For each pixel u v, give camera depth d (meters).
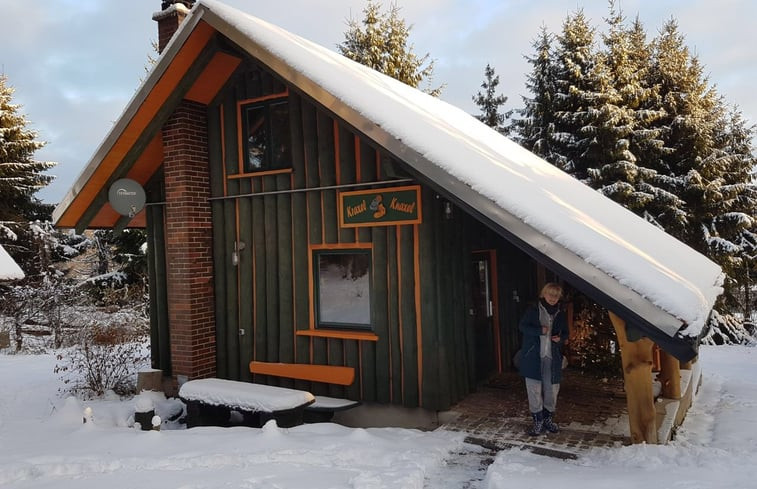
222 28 6.78
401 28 25.94
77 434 5.88
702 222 18.53
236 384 6.88
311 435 5.63
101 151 7.66
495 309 8.29
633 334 4.65
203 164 8.15
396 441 5.44
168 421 7.23
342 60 8.98
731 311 19.75
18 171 23.39
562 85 19.06
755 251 19.25
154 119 7.76
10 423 6.70
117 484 4.42
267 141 7.71
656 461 4.55
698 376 8.67
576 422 5.93
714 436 6.16
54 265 25.20
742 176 19.33
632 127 17.75
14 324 15.88
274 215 7.63
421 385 6.45
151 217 8.59
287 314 7.48
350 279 7.09
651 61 20.17
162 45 9.02
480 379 7.62
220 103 8.10
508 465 4.57
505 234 5.06
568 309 8.54
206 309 8.05
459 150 6.06
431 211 6.33
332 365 7.10
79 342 12.80
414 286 6.48
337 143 7.07
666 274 4.81
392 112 6.15
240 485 4.27
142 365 9.73
